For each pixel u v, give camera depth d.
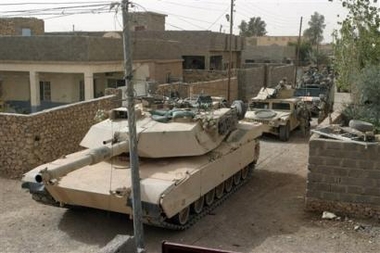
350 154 11.31
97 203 10.38
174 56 31.92
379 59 21.39
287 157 18.27
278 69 41.84
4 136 14.54
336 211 11.66
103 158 10.26
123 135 11.49
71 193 10.35
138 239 8.87
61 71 24.81
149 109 13.10
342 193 11.52
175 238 10.46
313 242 10.20
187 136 11.54
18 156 14.48
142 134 11.38
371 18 21.66
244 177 14.84
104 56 25.31
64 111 15.70
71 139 16.16
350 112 17.03
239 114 14.99
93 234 10.68
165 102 13.46
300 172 16.09
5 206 12.35
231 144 13.41
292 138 22.06
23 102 28.27
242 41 47.09
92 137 12.07
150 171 10.88
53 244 10.14
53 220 11.47
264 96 22.25
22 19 31.23
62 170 9.20
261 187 14.39
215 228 11.03
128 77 8.39
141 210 9.02
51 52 24.80
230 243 10.17
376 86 16.98
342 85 22.69
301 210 12.19
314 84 30.27
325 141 11.46
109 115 12.89
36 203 12.61
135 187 8.74
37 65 25.20
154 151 11.37
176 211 10.05
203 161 11.68
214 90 28.05
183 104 13.38
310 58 64.75
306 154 18.75
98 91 28.30
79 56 24.25
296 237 10.47
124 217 11.71
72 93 27.45
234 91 32.16
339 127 12.80
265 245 10.05
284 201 12.98
